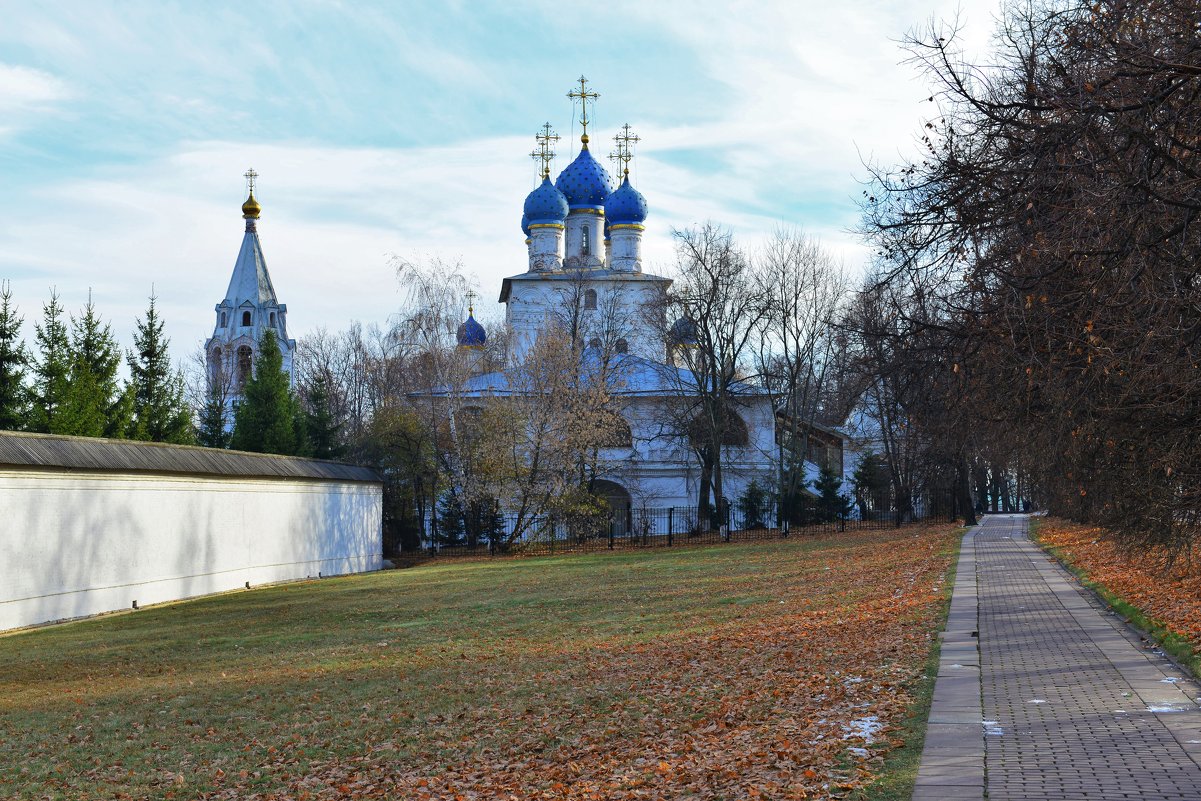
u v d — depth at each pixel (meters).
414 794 10.26
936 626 17.31
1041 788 8.20
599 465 57.12
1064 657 13.91
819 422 67.50
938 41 11.77
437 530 58.62
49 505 28.61
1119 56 10.21
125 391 45.78
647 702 13.52
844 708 11.59
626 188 76.06
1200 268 10.48
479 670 17.89
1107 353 11.08
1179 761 8.80
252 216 88.38
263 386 53.72
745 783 9.02
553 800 9.45
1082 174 10.29
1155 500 17.36
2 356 39.41
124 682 19.25
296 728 14.00
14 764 12.91
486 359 57.34
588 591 31.44
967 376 13.22
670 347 58.91
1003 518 58.44
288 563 41.75
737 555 42.97
